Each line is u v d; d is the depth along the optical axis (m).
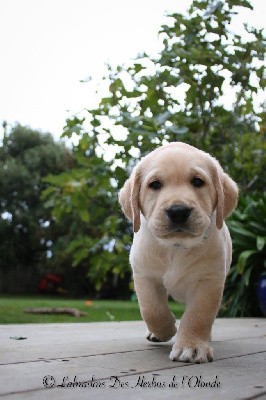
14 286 5.62
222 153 1.76
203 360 0.60
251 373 0.53
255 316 1.62
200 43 1.65
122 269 1.85
